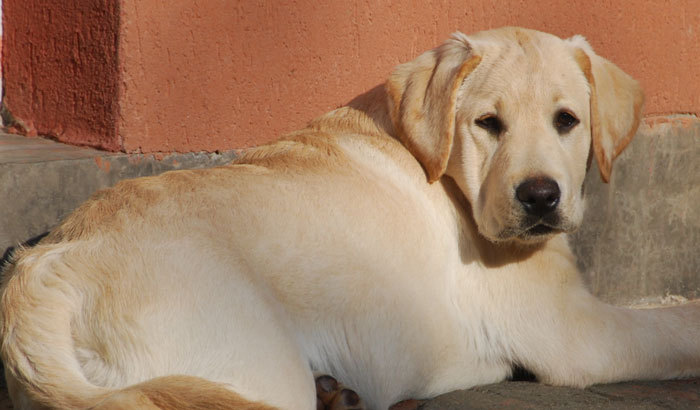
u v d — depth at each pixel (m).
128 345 4.17
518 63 5.05
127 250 4.35
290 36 6.47
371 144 5.34
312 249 4.64
